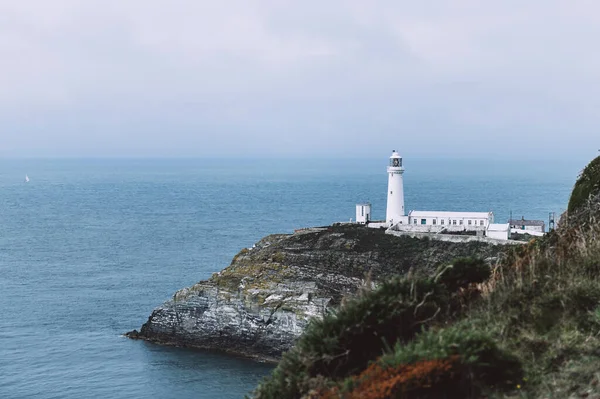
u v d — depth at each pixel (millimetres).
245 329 68250
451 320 16281
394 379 12680
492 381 13383
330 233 89500
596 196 22797
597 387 12492
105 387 58938
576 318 14984
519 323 15336
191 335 71000
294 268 75562
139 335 73875
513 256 19688
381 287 16797
